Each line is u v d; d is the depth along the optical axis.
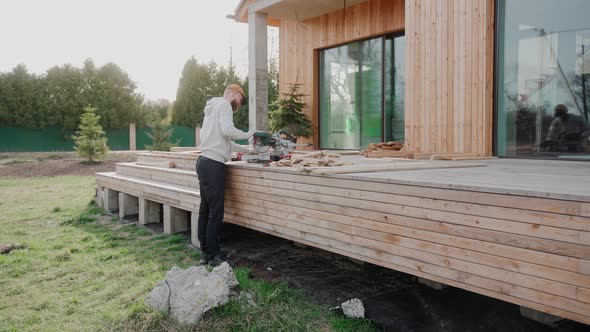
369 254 2.62
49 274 3.75
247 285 3.22
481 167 3.70
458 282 2.11
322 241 2.98
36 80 21.08
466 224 2.07
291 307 2.89
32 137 21.06
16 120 20.61
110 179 6.73
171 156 6.46
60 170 14.04
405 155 5.00
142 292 3.21
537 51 4.77
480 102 4.98
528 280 1.82
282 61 9.98
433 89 5.48
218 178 3.78
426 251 2.27
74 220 6.08
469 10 5.05
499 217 1.93
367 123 8.30
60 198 8.26
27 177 12.65
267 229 3.54
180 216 5.16
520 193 1.84
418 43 5.64
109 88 22.66
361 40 8.28
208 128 3.79
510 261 1.89
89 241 4.92
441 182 2.21
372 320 2.67
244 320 2.69
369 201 2.61
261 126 8.08
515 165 3.92
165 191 5.09
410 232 2.35
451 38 5.25
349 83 8.62
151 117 16.09
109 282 3.53
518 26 4.91
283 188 3.34
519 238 1.85
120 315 2.83
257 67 8.05
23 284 3.51
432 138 5.52
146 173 6.31
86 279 3.62
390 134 7.92
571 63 4.52
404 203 2.39
